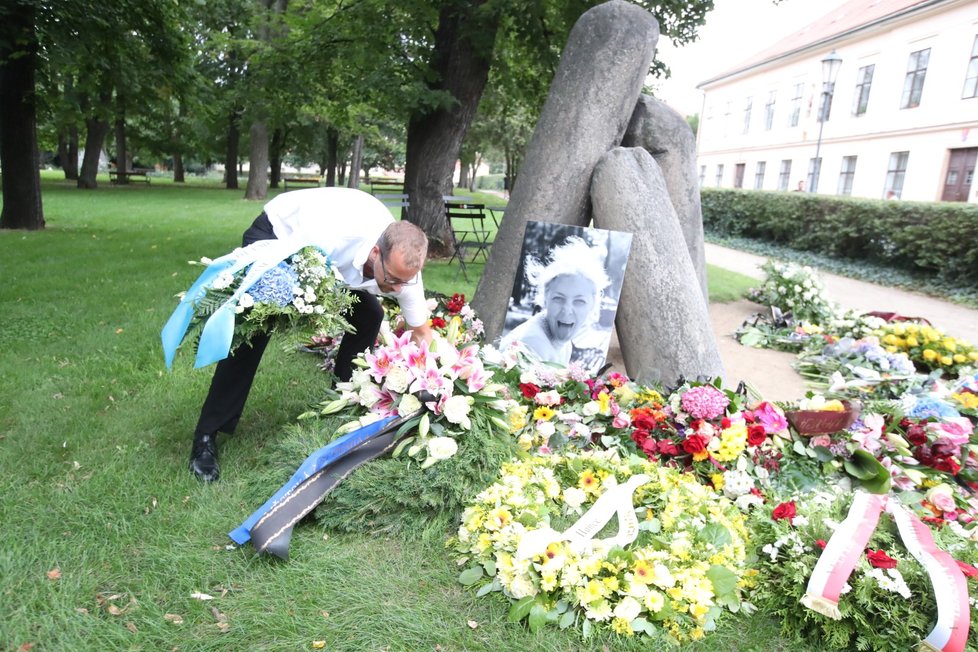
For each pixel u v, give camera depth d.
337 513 2.60
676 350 4.01
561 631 2.15
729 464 3.00
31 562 2.28
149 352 4.51
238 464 3.04
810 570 2.25
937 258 10.63
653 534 2.52
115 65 10.23
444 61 9.73
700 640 2.15
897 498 2.93
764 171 33.09
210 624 2.09
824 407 3.24
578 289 4.33
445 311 4.90
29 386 3.82
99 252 8.92
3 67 10.32
